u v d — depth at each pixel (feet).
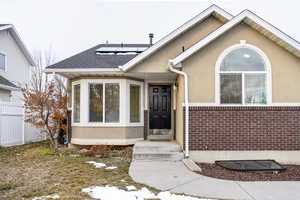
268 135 26.50
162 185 18.06
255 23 26.03
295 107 26.58
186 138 26.43
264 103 26.78
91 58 35.81
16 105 38.73
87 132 33.04
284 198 15.71
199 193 16.52
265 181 19.54
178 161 26.13
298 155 26.27
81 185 17.65
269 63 26.81
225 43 27.17
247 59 27.14
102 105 33.35
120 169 22.70
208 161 26.43
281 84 26.76
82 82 33.55
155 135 36.76
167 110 37.47
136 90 35.65
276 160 26.27
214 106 26.76
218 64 27.02
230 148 26.50
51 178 19.40
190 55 26.84
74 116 35.19
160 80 36.40
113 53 39.17
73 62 33.58
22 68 60.95
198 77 27.02
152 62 31.45
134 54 38.47
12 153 30.83
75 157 28.12
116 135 32.96
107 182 18.49
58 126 33.83
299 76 26.73
